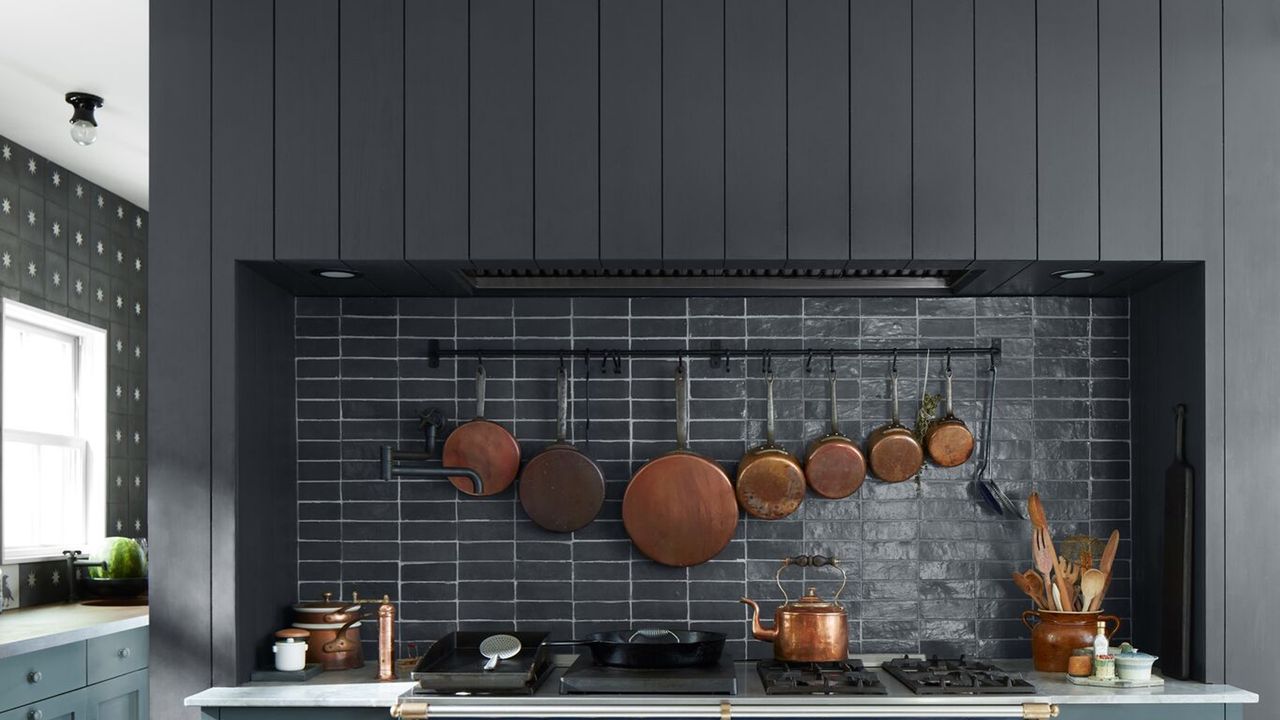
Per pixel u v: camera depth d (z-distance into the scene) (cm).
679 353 356
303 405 358
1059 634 323
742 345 358
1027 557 354
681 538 346
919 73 315
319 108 314
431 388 358
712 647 303
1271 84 316
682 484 346
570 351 357
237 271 312
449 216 311
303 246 311
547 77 314
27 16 346
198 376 308
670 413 357
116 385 540
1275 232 314
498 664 305
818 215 312
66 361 516
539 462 348
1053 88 315
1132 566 354
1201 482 312
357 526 354
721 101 314
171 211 312
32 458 490
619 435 356
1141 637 347
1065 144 313
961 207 312
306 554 354
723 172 313
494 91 314
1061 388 359
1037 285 345
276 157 313
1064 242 312
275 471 338
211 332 309
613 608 351
